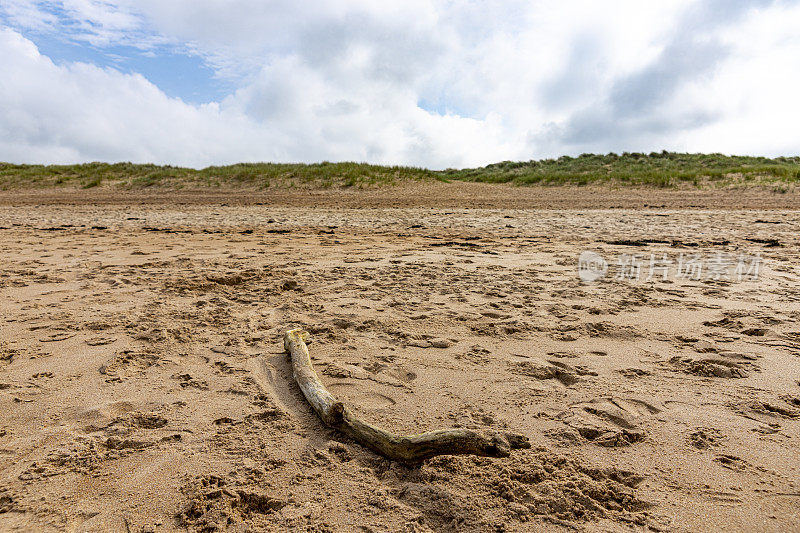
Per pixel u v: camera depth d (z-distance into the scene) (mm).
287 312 4227
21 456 2121
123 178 23766
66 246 7762
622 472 2006
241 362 3156
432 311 4199
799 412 2465
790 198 15492
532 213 12875
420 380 2898
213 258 6730
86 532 1673
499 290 4891
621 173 23172
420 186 20906
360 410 2547
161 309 4289
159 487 1911
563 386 2814
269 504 1825
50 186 22688
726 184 19344
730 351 3260
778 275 5465
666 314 4078
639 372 2977
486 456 2068
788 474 1973
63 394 2695
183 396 2688
